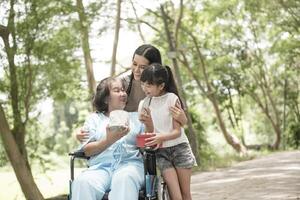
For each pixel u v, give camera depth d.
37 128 17.89
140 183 5.37
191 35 29.33
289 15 29.17
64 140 49.22
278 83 41.34
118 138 5.43
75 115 56.44
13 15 15.02
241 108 42.38
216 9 30.44
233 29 34.28
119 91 5.87
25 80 15.88
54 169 34.66
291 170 16.03
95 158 5.66
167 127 5.74
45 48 15.93
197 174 17.55
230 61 35.25
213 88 35.69
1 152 16.52
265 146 38.34
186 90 31.97
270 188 11.91
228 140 30.94
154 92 5.75
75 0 16.11
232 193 11.61
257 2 28.75
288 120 42.00
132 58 6.11
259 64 37.09
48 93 16.94
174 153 5.81
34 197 14.45
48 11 15.43
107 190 5.40
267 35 35.78
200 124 27.00
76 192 5.34
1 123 14.24
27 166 15.50
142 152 5.48
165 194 5.78
